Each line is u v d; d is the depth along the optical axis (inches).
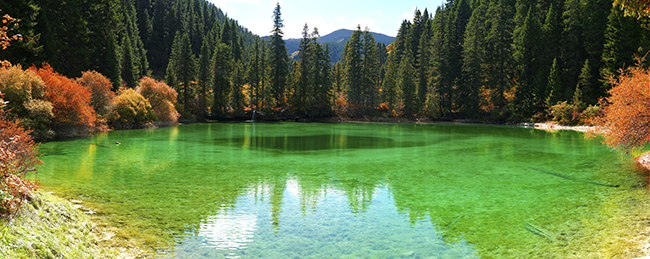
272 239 316.8
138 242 296.5
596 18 2225.6
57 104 1151.0
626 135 583.2
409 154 909.8
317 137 1413.6
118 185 505.7
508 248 295.3
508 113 2465.6
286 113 2891.2
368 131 1786.4
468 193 490.9
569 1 2327.8
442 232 336.8
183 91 2632.9
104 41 2292.1
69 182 511.5
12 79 1007.0
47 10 1839.3
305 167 701.9
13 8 1501.0
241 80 2805.1
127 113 1729.8
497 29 2610.7
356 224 359.9
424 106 2918.3
